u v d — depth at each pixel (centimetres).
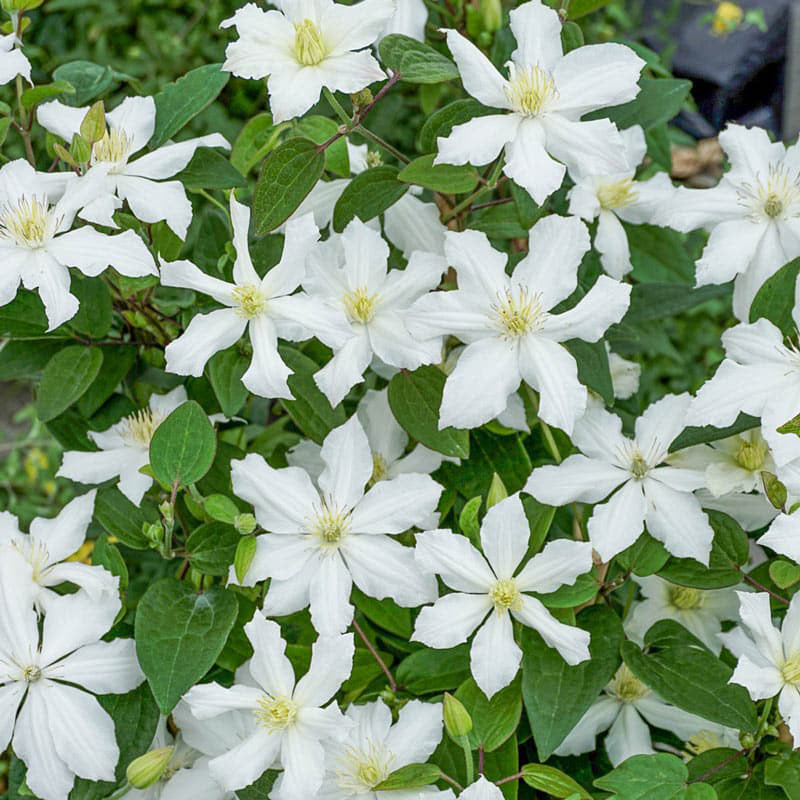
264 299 57
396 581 56
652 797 54
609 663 57
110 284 63
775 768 56
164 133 62
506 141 56
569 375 56
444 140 56
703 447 60
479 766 57
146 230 62
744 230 60
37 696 56
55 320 56
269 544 57
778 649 55
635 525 57
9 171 58
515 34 58
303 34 56
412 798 55
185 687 54
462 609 56
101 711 56
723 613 63
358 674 60
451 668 59
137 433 63
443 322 57
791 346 57
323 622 56
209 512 57
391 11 57
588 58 57
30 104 62
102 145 59
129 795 59
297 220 57
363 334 58
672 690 57
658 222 62
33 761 55
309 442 62
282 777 54
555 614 57
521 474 62
